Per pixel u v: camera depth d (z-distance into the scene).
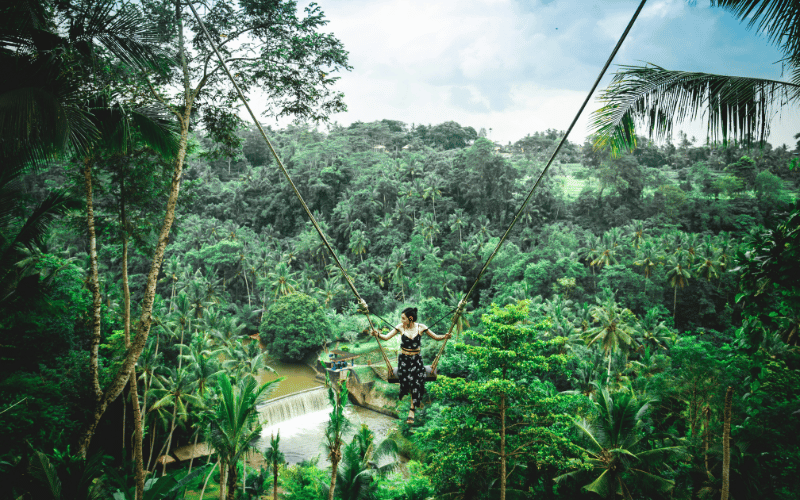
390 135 150.25
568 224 88.00
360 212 97.56
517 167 95.19
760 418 21.30
